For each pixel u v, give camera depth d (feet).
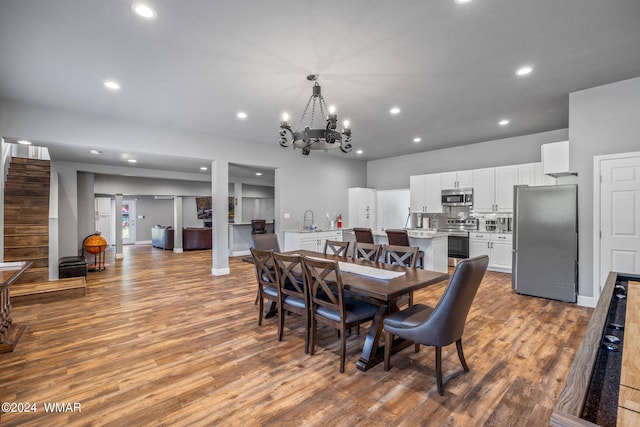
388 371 7.70
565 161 13.33
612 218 11.44
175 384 7.14
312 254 12.82
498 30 7.95
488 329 10.20
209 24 7.64
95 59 9.34
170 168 26.03
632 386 2.88
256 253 9.95
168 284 16.71
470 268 6.30
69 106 13.32
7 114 12.57
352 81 10.95
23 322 10.98
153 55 9.14
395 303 8.40
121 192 27.84
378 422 5.87
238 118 15.12
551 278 13.28
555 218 13.11
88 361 8.20
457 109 13.98
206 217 43.45
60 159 21.12
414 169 24.67
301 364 8.06
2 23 7.48
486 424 5.78
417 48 8.79
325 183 24.79
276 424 5.82
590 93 11.76
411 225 23.98
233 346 9.10
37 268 15.51
